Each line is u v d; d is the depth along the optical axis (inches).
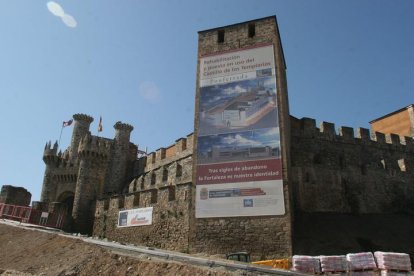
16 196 2092.8
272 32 1411.2
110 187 2262.6
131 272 815.1
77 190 2142.0
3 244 1253.7
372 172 1764.3
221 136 1301.7
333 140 1761.8
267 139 1248.8
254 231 1152.2
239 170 1235.9
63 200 2399.1
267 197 1175.0
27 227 1462.8
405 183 1825.8
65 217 1966.0
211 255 1159.6
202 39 1503.4
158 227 1409.9
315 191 1584.6
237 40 1445.6
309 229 1359.5
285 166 1197.7
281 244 1111.0
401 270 861.8
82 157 2219.5
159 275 775.7
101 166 2241.6
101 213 1758.1
